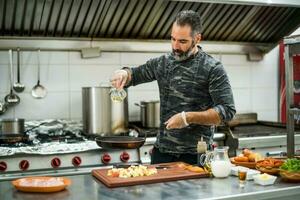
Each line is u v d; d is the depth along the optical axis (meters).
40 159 2.58
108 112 2.93
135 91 3.54
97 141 2.52
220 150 1.88
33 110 3.25
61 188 1.63
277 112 4.09
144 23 3.31
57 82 3.30
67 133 3.16
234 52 3.83
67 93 3.33
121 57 3.48
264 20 3.63
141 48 3.47
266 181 1.69
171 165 2.03
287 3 3.21
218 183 1.74
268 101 4.05
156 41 3.49
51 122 3.19
